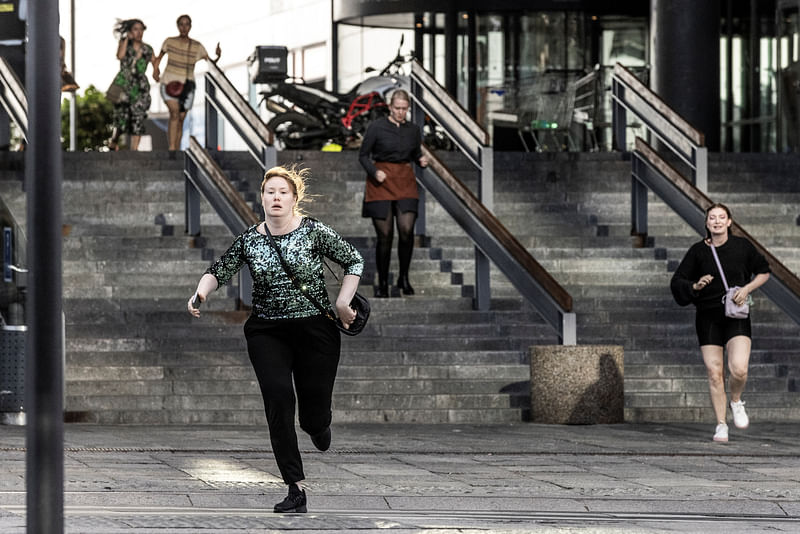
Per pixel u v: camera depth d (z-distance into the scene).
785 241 26.36
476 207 21.75
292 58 58.41
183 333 21.14
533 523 10.99
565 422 18.88
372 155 23.20
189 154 25.03
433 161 23.05
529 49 40.00
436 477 13.49
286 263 11.02
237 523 10.61
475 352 20.95
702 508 11.99
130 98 31.12
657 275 24.69
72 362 20.11
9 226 18.38
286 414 11.03
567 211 27.67
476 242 22.34
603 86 36.75
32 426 7.49
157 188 27.38
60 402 7.54
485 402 19.77
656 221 27.22
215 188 23.25
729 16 41.88
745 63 41.69
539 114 37.22
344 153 28.73
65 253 24.39
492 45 40.03
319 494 12.28
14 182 25.98
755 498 12.39
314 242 11.12
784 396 20.17
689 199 23.75
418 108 28.50
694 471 14.18
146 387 19.58
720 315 16.86
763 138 41.00
